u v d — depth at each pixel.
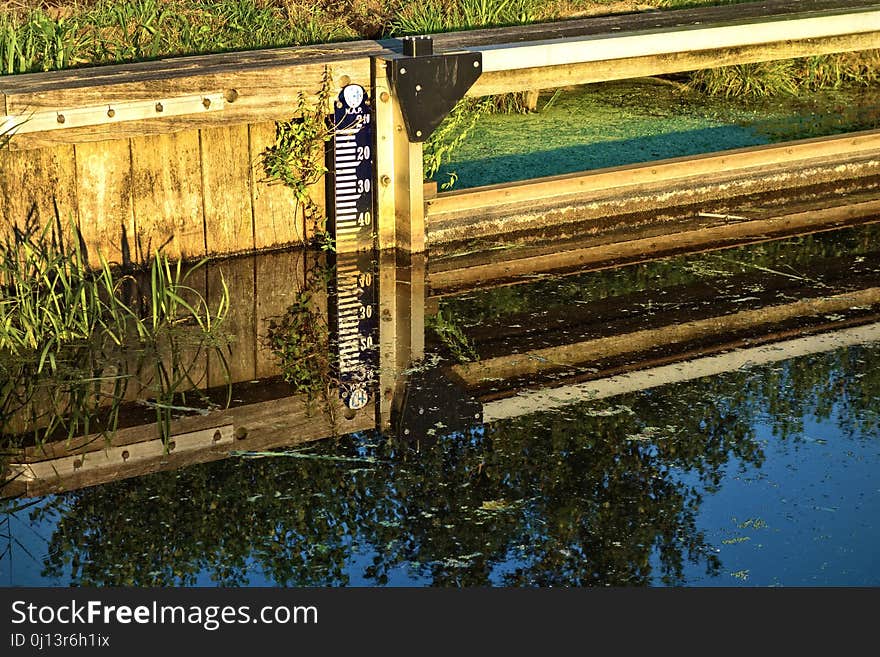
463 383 4.70
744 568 3.51
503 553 3.61
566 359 4.91
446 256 6.10
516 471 4.05
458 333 5.17
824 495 3.89
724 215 6.73
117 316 5.21
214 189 5.78
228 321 5.25
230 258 5.92
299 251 6.07
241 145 5.78
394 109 5.82
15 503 3.83
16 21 6.68
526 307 5.46
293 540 3.68
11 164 5.23
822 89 9.13
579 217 6.54
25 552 3.57
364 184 5.93
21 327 5.03
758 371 4.79
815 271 5.88
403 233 6.00
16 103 5.03
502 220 6.33
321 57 5.82
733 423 4.38
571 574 3.51
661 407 4.48
